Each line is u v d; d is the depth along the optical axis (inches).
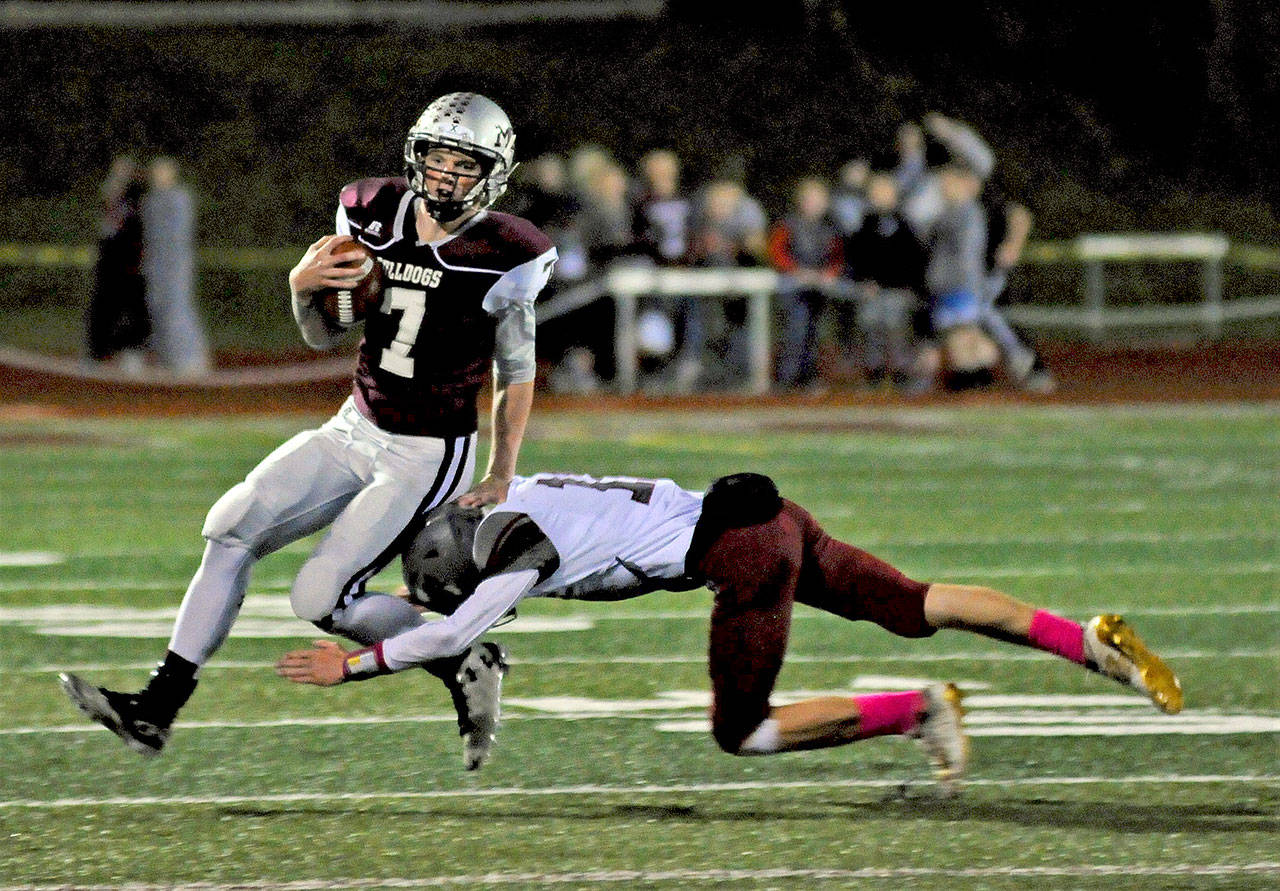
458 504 666.2
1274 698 838.5
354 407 674.8
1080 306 3284.9
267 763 730.2
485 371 677.9
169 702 663.8
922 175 2249.0
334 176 3558.1
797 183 3523.6
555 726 790.5
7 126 3560.5
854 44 3678.6
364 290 653.9
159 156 3570.4
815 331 2284.7
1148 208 3474.4
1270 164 3612.2
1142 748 753.0
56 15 3093.0
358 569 662.5
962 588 671.1
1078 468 1619.1
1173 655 924.6
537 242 667.4
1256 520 1339.8
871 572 667.4
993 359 2257.6
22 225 3368.6
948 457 1691.7
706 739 768.9
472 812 663.1
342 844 624.4
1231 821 651.5
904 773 716.7
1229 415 2058.3
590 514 655.1
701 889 578.6
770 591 650.8
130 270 2453.2
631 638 975.6
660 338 2288.4
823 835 635.5
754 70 3663.9
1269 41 3614.7
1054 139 3609.7
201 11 3115.2
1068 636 664.4
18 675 879.7
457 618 636.7
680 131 3597.4
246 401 2240.4
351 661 635.5
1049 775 713.0
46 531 1300.4
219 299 3253.0
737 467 1604.3
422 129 644.7
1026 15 3629.4
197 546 1240.2
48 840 629.0
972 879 587.5
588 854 613.9
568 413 2068.2
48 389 2358.5
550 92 3659.0
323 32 3779.5
